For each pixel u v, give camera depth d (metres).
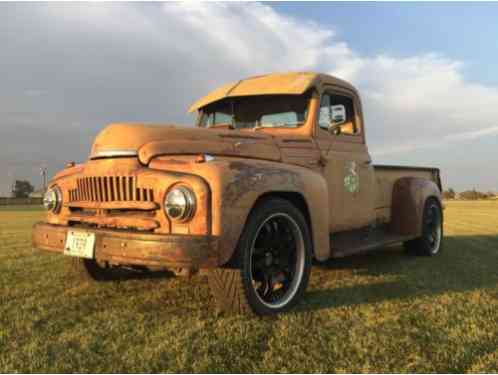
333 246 4.27
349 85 4.85
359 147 4.90
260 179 3.06
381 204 5.47
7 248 6.90
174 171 2.95
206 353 2.47
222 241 2.77
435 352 2.52
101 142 3.32
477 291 3.94
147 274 4.58
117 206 3.09
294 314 3.19
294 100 4.36
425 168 6.49
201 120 4.84
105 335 2.77
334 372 2.27
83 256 3.06
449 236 8.87
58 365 2.33
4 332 2.83
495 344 2.65
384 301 3.58
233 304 3.03
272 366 2.32
